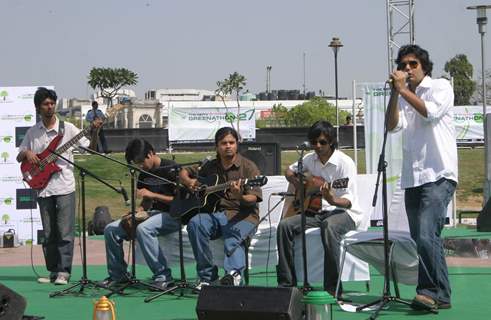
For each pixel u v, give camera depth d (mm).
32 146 7566
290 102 54844
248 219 6484
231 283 6121
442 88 5715
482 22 14602
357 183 6887
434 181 5703
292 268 6289
